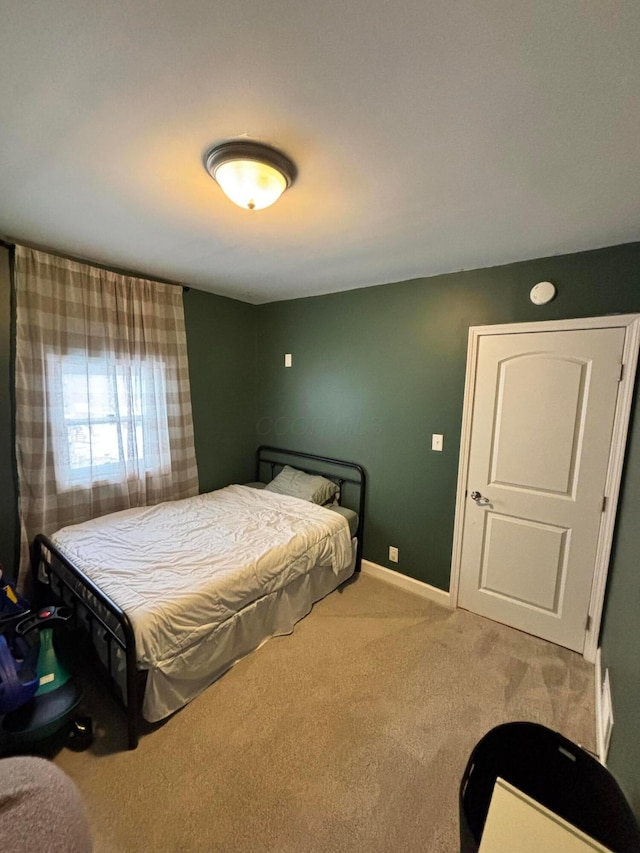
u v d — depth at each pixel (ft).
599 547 6.92
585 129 3.65
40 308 7.44
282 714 5.71
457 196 5.05
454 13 2.52
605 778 3.36
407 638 7.57
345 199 5.18
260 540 7.63
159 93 3.32
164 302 9.62
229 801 4.48
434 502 8.93
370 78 3.09
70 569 6.06
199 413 11.03
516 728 3.74
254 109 3.49
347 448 10.43
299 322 11.26
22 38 2.79
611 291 6.61
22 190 5.10
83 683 6.13
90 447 8.40
